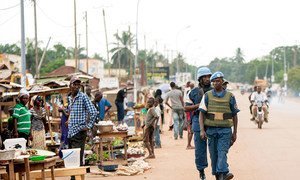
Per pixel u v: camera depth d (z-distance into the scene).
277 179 13.12
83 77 25.56
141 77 86.50
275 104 68.50
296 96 97.88
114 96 37.56
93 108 13.06
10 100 18.03
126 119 26.05
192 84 24.33
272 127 30.53
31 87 19.33
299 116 41.59
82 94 13.12
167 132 29.89
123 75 110.31
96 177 14.42
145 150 19.78
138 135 22.83
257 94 30.06
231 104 11.23
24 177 11.50
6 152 9.85
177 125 25.14
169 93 25.17
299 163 15.61
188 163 16.61
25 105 14.45
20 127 14.21
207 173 14.22
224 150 11.12
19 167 10.37
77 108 13.04
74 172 11.60
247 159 16.89
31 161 10.33
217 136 11.26
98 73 86.75
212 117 11.22
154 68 103.69
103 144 16.69
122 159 16.08
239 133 26.88
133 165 15.39
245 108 57.97
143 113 25.42
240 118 40.84
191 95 12.34
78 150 12.01
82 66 85.75
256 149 19.58
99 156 16.16
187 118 20.89
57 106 21.80
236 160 16.75
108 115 24.84
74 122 13.02
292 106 62.06
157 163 16.94
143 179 13.79
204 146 12.23
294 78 98.56
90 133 16.27
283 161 16.14
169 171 15.06
